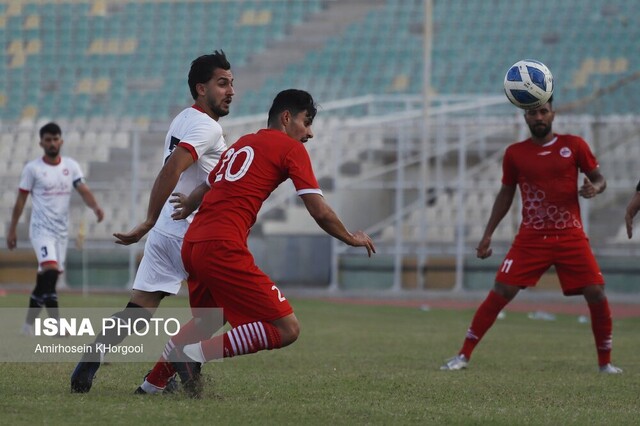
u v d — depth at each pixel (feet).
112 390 75.20
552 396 81.82
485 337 147.43
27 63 372.79
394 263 256.73
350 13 376.68
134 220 250.16
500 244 257.55
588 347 133.90
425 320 180.65
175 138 74.59
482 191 278.67
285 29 375.25
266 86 349.20
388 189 291.17
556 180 105.70
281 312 68.74
